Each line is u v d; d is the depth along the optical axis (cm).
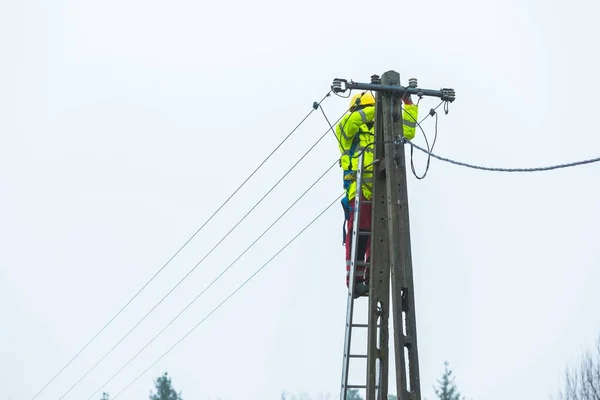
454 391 6000
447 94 1661
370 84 1650
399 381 1550
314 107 1700
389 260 1669
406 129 1673
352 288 1698
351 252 1716
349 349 1683
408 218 1622
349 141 1758
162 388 6719
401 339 1569
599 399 2511
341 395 1673
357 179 1716
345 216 1786
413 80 1661
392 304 1587
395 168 1639
